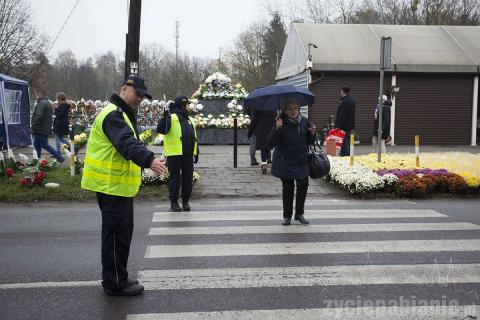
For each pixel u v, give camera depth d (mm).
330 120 21391
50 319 4559
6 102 17984
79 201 10172
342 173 11406
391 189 10938
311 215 8875
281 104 8789
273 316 4617
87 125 26141
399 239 7195
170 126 9148
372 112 22312
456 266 5996
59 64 79625
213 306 4844
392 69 21875
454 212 9188
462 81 22547
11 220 8523
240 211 9266
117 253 5047
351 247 6789
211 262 6176
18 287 5355
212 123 20703
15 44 33156
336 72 22000
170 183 9297
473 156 14203
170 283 5461
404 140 22547
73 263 6160
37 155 13984
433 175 11258
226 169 13609
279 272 5797
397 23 44062
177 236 7426
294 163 7914
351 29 24875
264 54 64188
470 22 39594
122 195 4996
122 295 5105
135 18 13203
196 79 55031
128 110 5047
